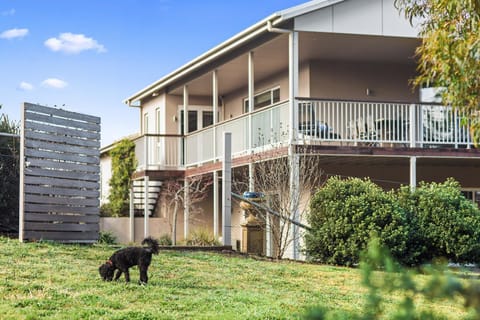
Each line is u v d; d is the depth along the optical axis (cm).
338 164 1841
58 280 988
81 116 1478
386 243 1346
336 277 1195
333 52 1850
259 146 1727
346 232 1384
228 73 2127
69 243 1433
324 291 1052
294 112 1599
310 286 1095
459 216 1402
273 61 1962
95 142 1507
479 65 820
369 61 1972
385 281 250
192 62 2066
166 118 2511
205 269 1186
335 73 1956
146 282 984
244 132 1836
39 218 1375
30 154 1358
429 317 250
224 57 1970
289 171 1552
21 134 1348
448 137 1691
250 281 1106
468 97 846
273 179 1552
